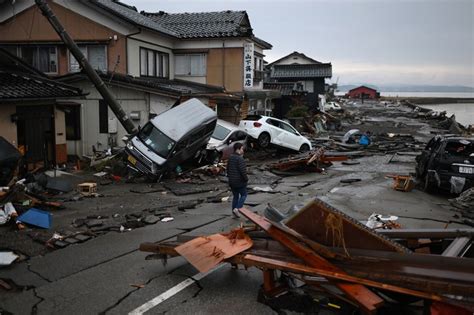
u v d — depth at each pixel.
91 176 14.55
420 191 13.20
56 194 11.71
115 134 19.00
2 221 8.48
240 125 20.95
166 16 29.06
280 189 13.41
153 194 12.16
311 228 5.31
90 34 20.27
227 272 6.31
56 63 20.66
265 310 5.14
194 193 12.39
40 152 14.90
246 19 28.27
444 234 5.77
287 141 21.14
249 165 18.17
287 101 36.75
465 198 11.27
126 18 19.58
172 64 25.42
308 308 5.15
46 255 7.06
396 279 4.63
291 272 5.15
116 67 20.11
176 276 6.18
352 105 77.00
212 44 25.17
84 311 5.14
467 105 89.06
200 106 15.48
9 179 11.19
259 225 5.64
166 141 13.93
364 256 4.94
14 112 13.62
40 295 5.57
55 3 20.14
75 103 18.14
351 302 4.78
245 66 24.98
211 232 8.43
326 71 45.94
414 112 56.81
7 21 20.56
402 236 5.87
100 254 7.12
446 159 12.35
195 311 5.13
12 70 15.43
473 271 4.38
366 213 10.35
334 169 17.95
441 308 4.31
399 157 21.34
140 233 8.37
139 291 5.68
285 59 53.97
